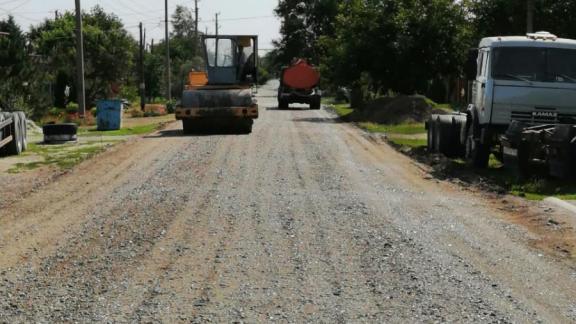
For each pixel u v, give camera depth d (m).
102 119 28.98
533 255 8.38
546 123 15.31
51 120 34.06
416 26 34.62
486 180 14.58
